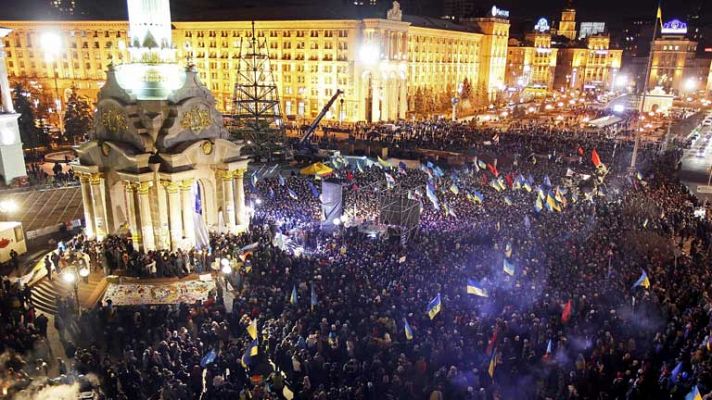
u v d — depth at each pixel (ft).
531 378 80.12
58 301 101.24
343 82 442.09
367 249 127.95
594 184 202.18
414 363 80.69
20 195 197.47
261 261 121.08
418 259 116.57
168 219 142.41
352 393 72.59
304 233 144.46
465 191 188.03
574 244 128.77
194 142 143.33
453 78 605.73
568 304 88.74
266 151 273.95
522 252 123.85
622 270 111.75
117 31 452.35
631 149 277.85
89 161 146.30
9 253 137.08
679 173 258.78
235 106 338.13
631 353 82.94
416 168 240.53
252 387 79.15
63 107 453.99
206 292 116.78
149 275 124.26
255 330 82.12
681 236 146.00
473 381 74.23
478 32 655.35
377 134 343.87
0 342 86.89
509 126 412.77
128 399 76.64
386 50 452.35
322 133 386.93
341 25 431.84
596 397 76.13
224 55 465.88
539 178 214.90
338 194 153.79
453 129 370.94
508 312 92.63
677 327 87.40
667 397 73.20
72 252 128.16
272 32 455.63
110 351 92.63
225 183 152.66
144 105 138.62
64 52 467.52
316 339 84.23
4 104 208.95
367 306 93.86
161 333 94.84
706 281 104.83
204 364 79.97
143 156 136.15
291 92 463.42
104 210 147.43
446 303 94.99
